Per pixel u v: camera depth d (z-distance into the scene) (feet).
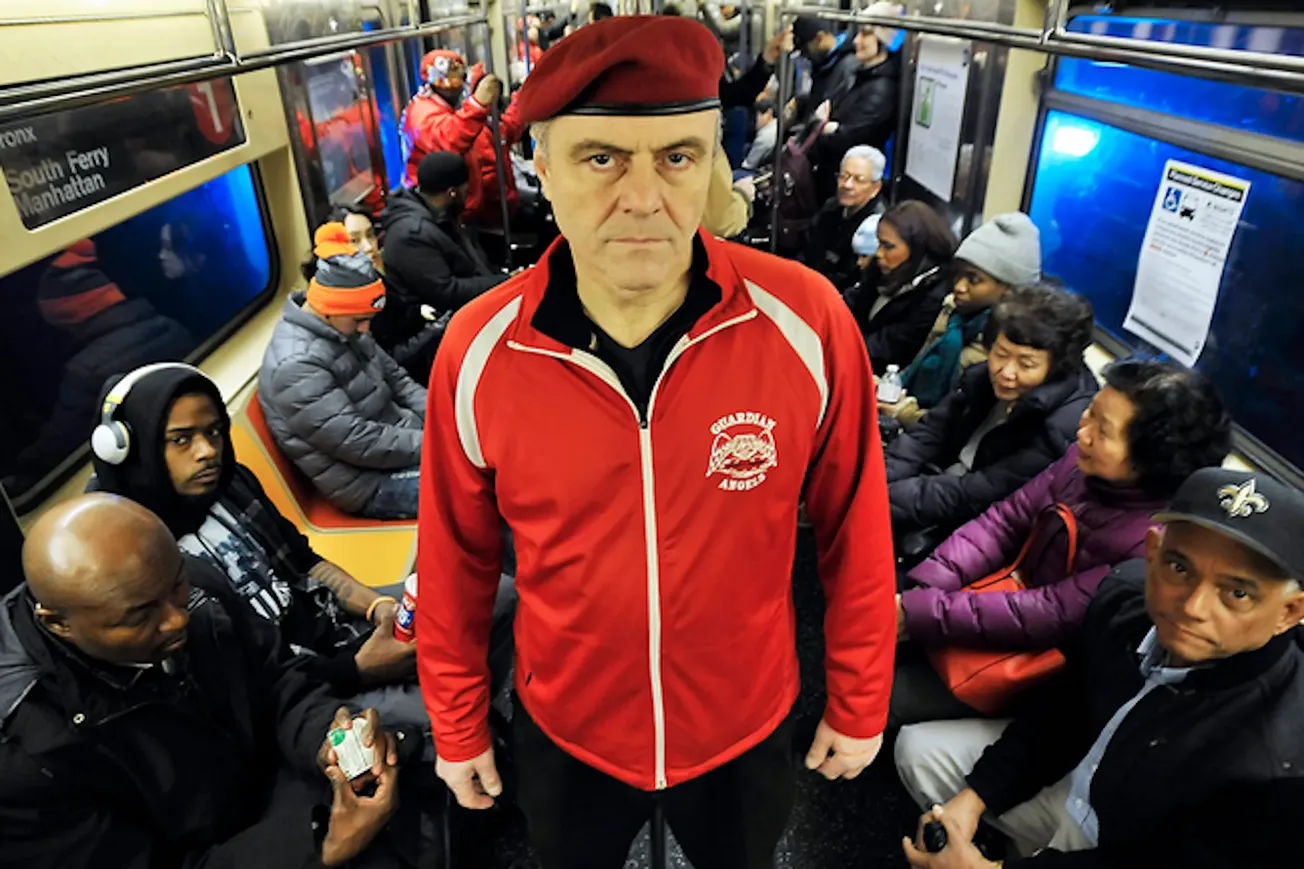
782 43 13.42
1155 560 3.97
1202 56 3.68
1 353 6.32
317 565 6.73
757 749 3.84
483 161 15.61
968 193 10.36
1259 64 3.31
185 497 5.20
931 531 7.54
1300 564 3.44
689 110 2.45
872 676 3.62
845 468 3.37
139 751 4.00
